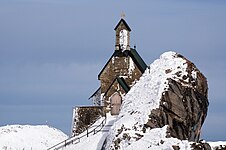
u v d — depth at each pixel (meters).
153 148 135.12
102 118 190.88
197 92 162.00
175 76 161.62
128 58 199.62
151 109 155.12
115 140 150.25
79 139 175.00
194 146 131.62
